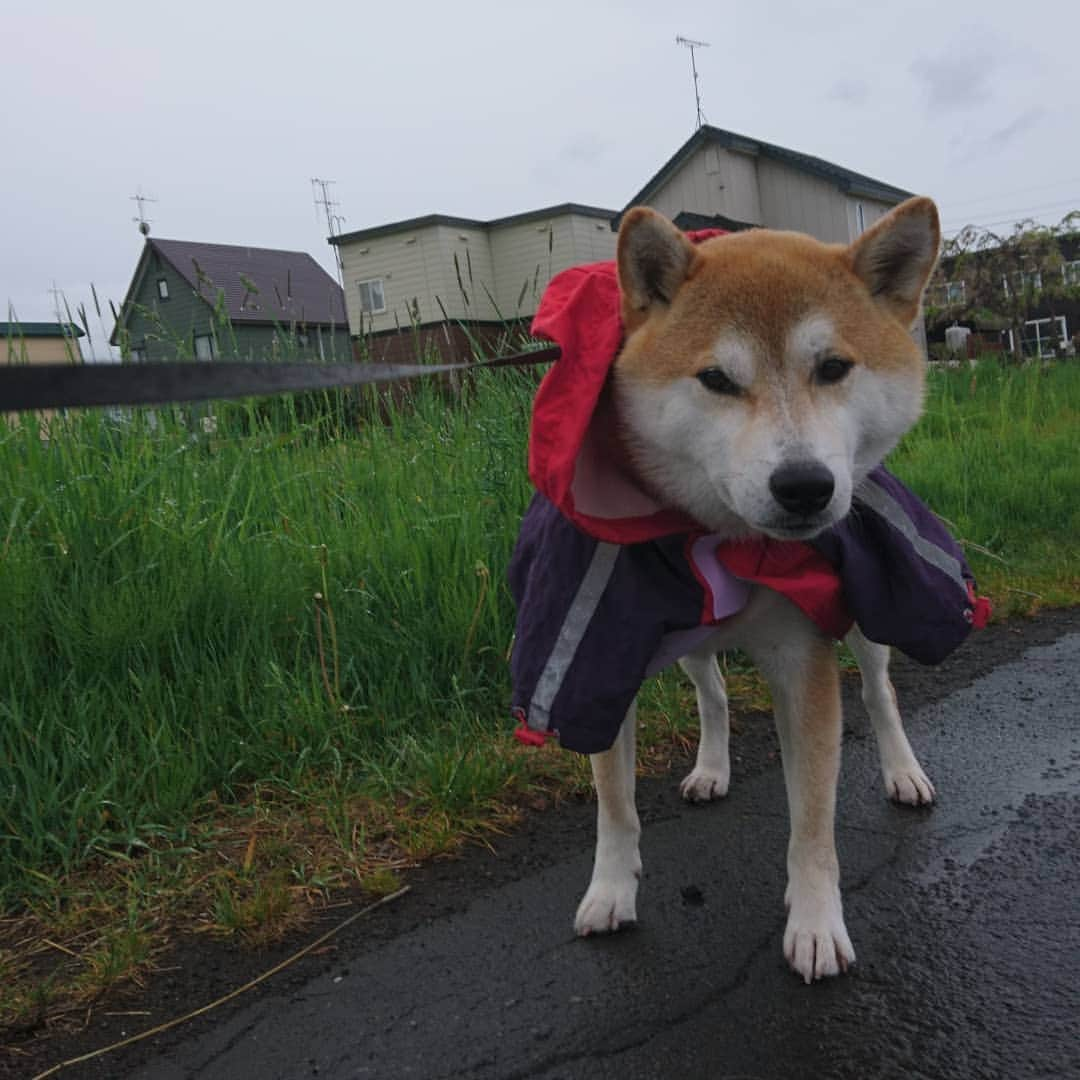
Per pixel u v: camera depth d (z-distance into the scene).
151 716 0.83
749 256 0.59
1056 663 1.10
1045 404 2.44
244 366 0.34
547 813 0.82
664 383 0.57
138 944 0.64
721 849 0.74
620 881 0.64
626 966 0.60
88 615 0.87
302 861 0.75
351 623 0.99
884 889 0.66
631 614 0.58
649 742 0.94
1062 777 0.81
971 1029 0.52
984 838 0.72
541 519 0.69
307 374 0.38
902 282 0.62
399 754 0.87
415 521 1.10
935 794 0.80
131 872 0.73
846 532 0.60
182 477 1.03
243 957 0.64
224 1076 0.53
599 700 0.58
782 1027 0.53
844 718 0.99
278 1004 0.59
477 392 1.35
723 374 0.56
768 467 0.53
